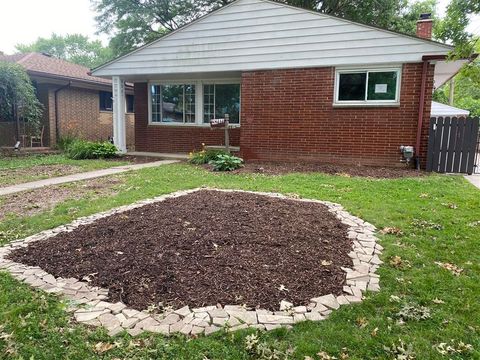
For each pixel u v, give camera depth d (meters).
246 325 2.39
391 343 2.22
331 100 9.59
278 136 10.32
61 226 4.55
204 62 11.03
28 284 2.98
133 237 3.89
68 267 3.27
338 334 2.31
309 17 9.51
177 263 3.26
